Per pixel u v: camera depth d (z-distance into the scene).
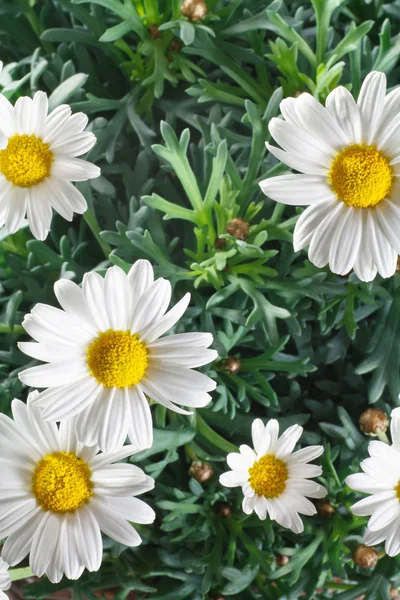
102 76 0.48
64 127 0.40
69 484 0.39
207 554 0.44
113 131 0.45
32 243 0.43
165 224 0.46
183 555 0.44
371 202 0.38
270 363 0.44
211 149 0.43
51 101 0.43
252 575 0.43
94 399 0.38
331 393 0.46
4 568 0.39
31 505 0.39
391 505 0.40
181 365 0.38
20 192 0.40
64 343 0.37
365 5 0.47
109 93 0.47
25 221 0.43
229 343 0.44
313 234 0.38
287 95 0.45
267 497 0.41
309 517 0.44
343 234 0.38
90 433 0.38
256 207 0.43
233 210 0.43
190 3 0.44
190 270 0.45
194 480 0.43
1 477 0.39
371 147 0.38
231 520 0.44
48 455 0.39
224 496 0.43
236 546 0.45
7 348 0.44
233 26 0.45
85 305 0.37
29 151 0.39
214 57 0.45
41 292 0.44
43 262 0.45
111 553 0.44
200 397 0.38
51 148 0.40
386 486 0.40
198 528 0.44
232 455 0.41
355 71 0.44
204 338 0.38
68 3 0.45
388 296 0.44
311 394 0.47
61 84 0.43
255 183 0.44
